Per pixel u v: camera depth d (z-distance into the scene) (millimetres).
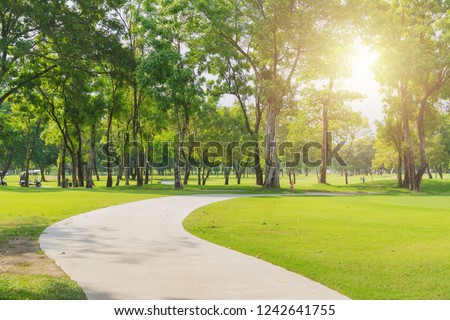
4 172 79500
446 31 51844
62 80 50281
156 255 10906
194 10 49969
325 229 15844
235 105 71312
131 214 20031
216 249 11695
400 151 67062
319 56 47344
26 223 16906
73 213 20453
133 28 53438
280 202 29141
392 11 55906
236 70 55062
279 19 44625
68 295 7582
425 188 66125
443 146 85250
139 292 7816
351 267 9734
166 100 46594
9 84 44938
